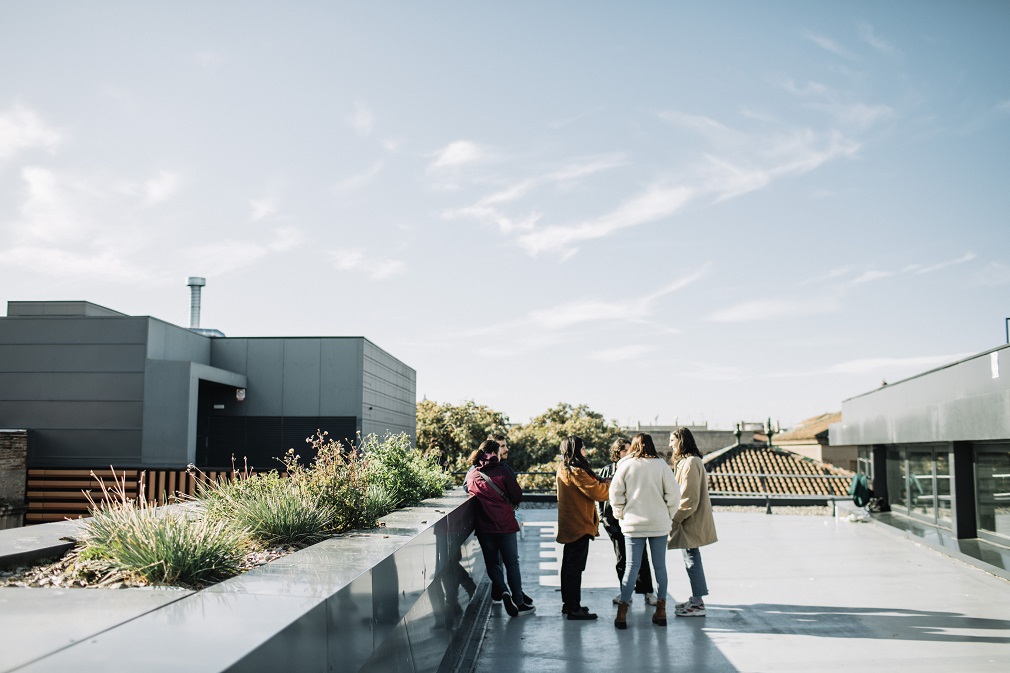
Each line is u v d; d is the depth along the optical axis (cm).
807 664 606
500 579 784
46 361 1886
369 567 390
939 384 1329
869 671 588
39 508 1800
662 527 726
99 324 1889
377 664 395
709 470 3353
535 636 698
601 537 1425
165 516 456
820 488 3086
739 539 1377
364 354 2205
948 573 1019
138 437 1856
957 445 1305
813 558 1153
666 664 607
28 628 269
